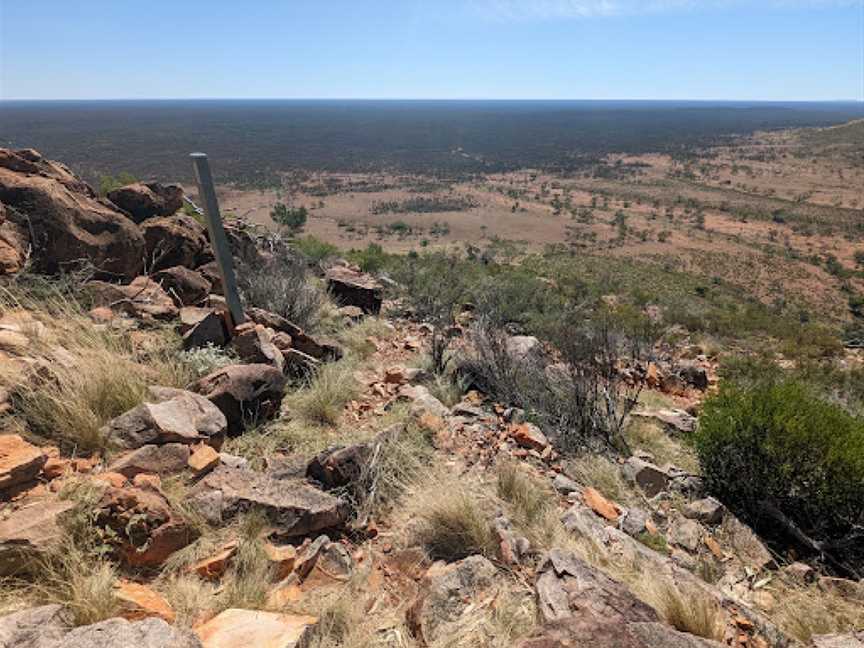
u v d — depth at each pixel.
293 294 6.54
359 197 145.12
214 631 2.08
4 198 4.86
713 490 4.46
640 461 4.49
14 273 4.48
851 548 3.96
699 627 2.56
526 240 101.12
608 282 30.81
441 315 8.10
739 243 102.00
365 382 5.20
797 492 4.20
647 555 3.17
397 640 2.32
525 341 6.79
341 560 2.72
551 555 2.71
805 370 10.48
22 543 2.16
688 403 7.30
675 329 13.99
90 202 5.61
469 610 2.43
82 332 4.06
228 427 3.81
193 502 2.71
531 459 4.27
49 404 3.08
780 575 3.48
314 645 2.14
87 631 1.81
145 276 5.73
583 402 5.14
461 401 5.35
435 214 126.12
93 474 2.76
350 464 3.39
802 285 70.06
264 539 2.71
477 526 2.96
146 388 3.64
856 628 3.01
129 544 2.37
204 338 4.68
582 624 2.14
